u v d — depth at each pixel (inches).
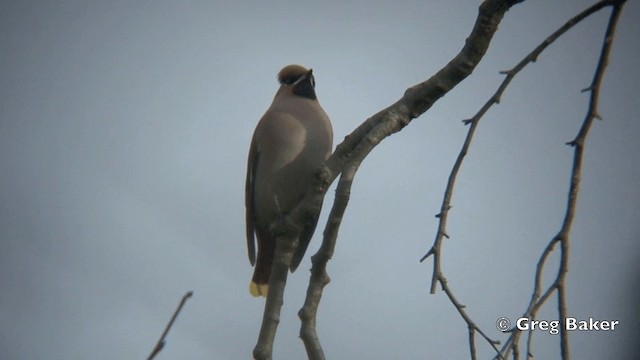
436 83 269.0
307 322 271.9
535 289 234.5
